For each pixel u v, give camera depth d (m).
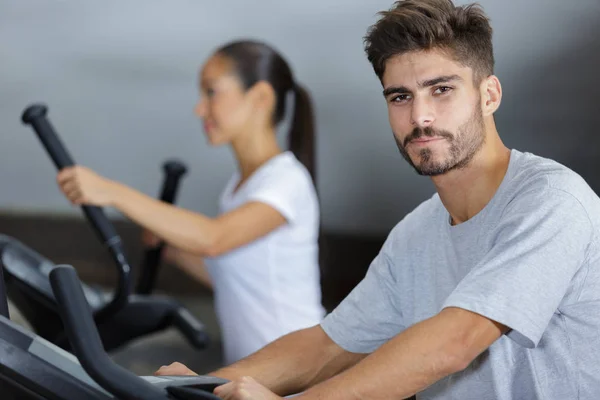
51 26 6.10
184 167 3.15
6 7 6.11
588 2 5.59
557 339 1.58
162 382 1.43
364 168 5.84
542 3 5.64
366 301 1.85
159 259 3.13
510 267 1.48
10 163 6.02
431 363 1.44
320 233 3.01
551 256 1.48
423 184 5.78
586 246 1.51
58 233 5.79
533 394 1.61
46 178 5.97
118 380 1.29
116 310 2.79
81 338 1.31
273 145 2.96
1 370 1.32
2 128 6.08
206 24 6.05
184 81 6.07
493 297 1.45
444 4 1.54
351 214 5.81
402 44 1.54
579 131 5.71
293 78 3.01
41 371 1.32
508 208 1.57
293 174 2.88
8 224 5.85
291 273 2.88
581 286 1.54
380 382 1.45
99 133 6.14
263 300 2.87
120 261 2.73
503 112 5.77
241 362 1.85
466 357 1.45
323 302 5.49
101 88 6.11
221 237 2.76
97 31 6.09
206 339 2.98
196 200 6.05
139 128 6.11
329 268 5.66
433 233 1.73
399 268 1.79
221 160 6.02
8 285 2.74
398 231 1.80
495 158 1.62
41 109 2.73
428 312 1.74
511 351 1.61
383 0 5.84
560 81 5.69
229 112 2.93
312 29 5.94
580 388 1.59
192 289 5.52
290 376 1.85
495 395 1.63
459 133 1.56
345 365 1.89
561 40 5.66
